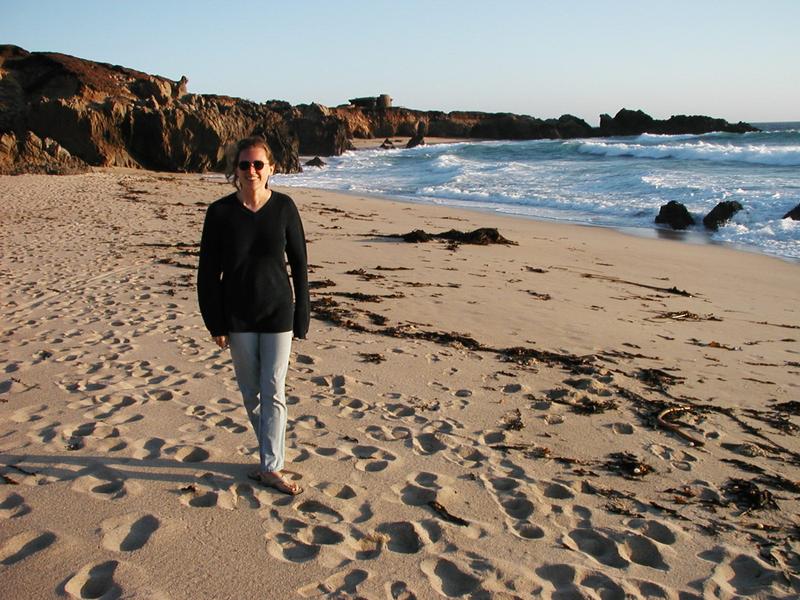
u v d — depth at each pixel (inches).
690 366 247.6
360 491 143.3
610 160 1583.4
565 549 124.7
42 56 2119.8
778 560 124.7
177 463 152.3
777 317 339.9
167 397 195.0
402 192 1117.7
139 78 2361.0
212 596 106.2
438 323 293.6
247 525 127.5
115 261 410.6
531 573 116.6
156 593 106.0
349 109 3777.1
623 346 270.2
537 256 504.1
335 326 279.9
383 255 474.0
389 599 107.7
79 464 150.6
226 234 131.2
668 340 283.1
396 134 3914.9
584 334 285.4
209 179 1341.0
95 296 323.0
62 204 712.4
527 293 366.0
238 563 115.0
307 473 150.5
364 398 199.8
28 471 146.2
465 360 239.5
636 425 187.8
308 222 664.4
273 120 2031.3
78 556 115.5
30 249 447.5
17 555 116.0
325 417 184.1
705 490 151.6
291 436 170.9
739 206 703.7
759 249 581.9
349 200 952.9
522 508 139.9
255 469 150.1
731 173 1099.9
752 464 166.1
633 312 333.7
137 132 1528.1
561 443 174.1
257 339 136.8
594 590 113.3
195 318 284.8
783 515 141.9
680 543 129.8
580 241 605.0
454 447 167.9
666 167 1266.0
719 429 188.4
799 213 679.7
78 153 1433.3
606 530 132.6
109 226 564.1
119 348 242.1
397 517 133.2
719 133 2901.1
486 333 280.1
